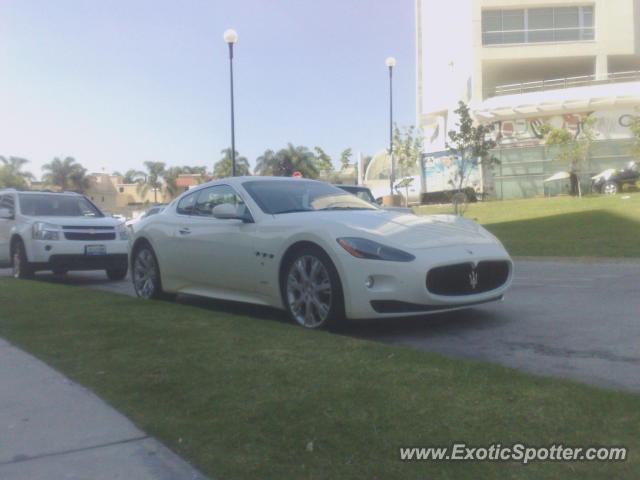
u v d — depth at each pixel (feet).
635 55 116.26
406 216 19.40
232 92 71.41
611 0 114.62
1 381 13.06
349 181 151.64
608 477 8.02
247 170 175.73
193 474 8.76
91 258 34.37
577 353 14.69
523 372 12.26
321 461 8.77
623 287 26.45
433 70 140.05
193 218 22.35
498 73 130.11
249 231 19.43
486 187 117.91
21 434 10.37
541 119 114.11
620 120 109.40
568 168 112.57
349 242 16.71
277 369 12.73
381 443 9.17
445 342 16.28
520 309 20.90
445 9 135.54
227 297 20.68
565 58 117.60
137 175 273.33
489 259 17.47
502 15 118.62
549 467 8.32
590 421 9.58
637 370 13.12
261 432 9.80
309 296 17.63
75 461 9.34
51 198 37.50
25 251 34.09
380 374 12.15
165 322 18.04
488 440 9.11
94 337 16.43
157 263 23.73
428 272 16.22
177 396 11.61
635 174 101.24
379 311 16.43
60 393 12.23
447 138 137.28
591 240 53.31
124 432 10.29
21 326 18.30
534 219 74.02
